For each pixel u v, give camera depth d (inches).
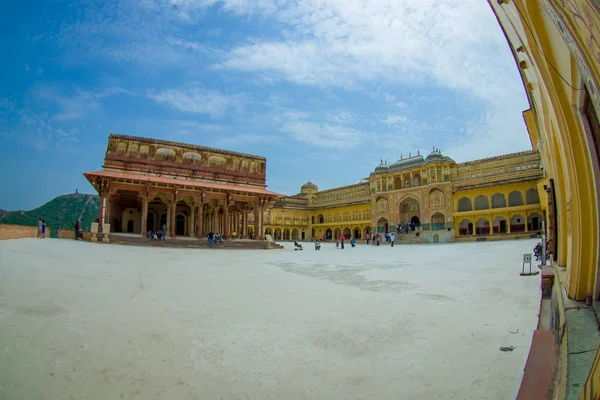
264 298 290.8
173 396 123.0
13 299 237.3
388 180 1964.8
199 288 332.8
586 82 74.7
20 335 171.8
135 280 362.9
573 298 144.3
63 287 294.8
